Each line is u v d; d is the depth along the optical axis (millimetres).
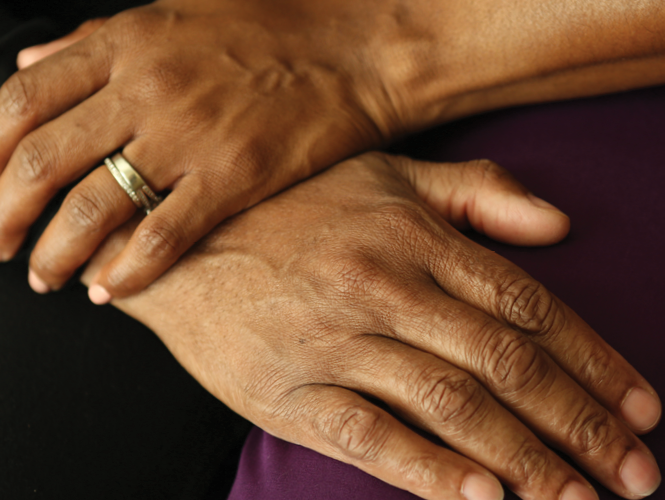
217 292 394
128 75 409
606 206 396
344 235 387
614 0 394
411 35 434
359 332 368
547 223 386
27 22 474
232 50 423
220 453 410
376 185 407
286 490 362
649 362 363
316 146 417
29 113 406
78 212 395
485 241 403
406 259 377
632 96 427
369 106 440
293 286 381
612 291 377
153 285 406
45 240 406
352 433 349
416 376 353
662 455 350
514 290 363
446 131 454
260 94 416
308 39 437
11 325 430
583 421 347
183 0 439
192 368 398
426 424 352
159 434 409
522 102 439
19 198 406
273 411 371
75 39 457
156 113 404
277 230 399
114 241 415
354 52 438
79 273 427
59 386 417
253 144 405
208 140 403
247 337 382
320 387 364
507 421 347
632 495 344
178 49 417
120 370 423
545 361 351
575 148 416
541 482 342
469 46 425
